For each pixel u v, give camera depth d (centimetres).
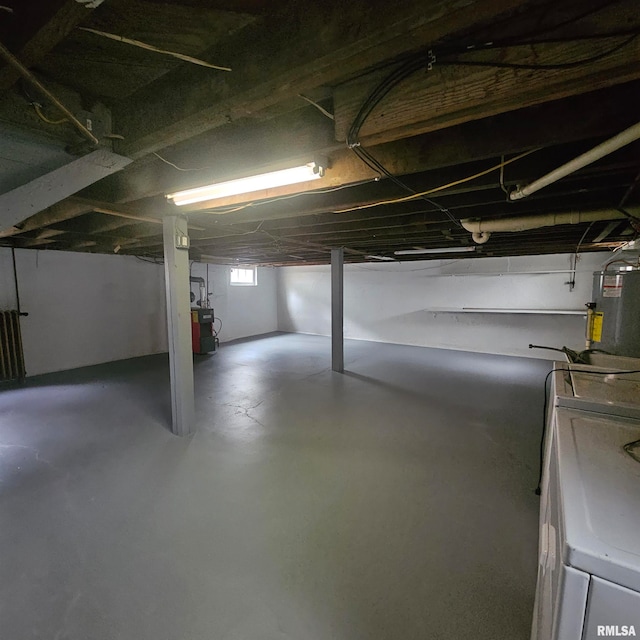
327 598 142
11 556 163
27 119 113
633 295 202
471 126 131
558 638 54
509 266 624
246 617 133
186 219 277
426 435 301
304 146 133
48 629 128
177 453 266
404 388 438
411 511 198
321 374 504
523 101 89
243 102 101
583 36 74
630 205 197
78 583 148
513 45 81
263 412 355
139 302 614
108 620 132
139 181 192
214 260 680
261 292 888
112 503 204
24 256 471
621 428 94
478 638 125
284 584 148
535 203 222
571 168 118
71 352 526
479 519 191
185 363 293
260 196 195
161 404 374
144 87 121
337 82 109
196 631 128
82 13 69
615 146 98
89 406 368
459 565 159
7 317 445
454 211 244
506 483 227
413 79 96
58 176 131
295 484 225
